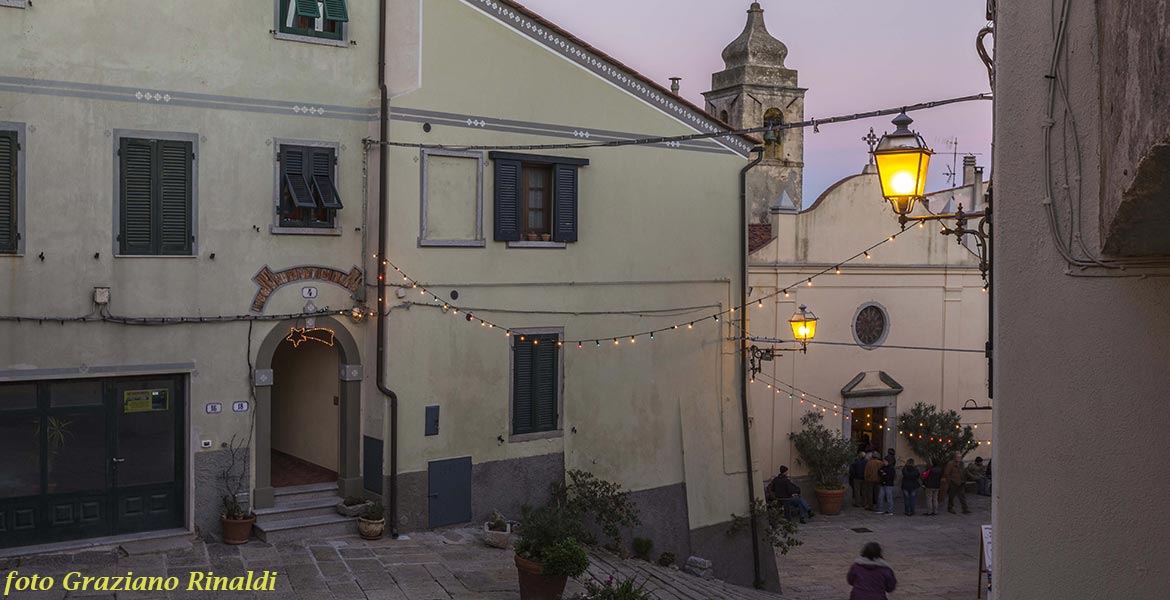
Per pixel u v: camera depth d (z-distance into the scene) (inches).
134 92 585.0
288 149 633.0
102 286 579.2
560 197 711.7
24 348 559.8
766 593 731.4
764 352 825.5
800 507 994.7
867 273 1085.1
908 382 1117.7
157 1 590.2
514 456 696.4
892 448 1104.2
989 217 331.0
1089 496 219.9
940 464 1096.8
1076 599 222.4
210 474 614.2
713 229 796.6
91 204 575.8
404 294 649.0
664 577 669.3
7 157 553.3
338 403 679.1
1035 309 229.5
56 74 564.1
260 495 630.5
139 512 601.6
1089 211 217.3
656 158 762.2
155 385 604.1
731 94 1421.0
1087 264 217.9
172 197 598.5
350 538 636.1
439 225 663.1
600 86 731.4
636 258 753.6
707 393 796.0
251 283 622.8
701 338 792.3
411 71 652.1
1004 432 235.8
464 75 668.1
